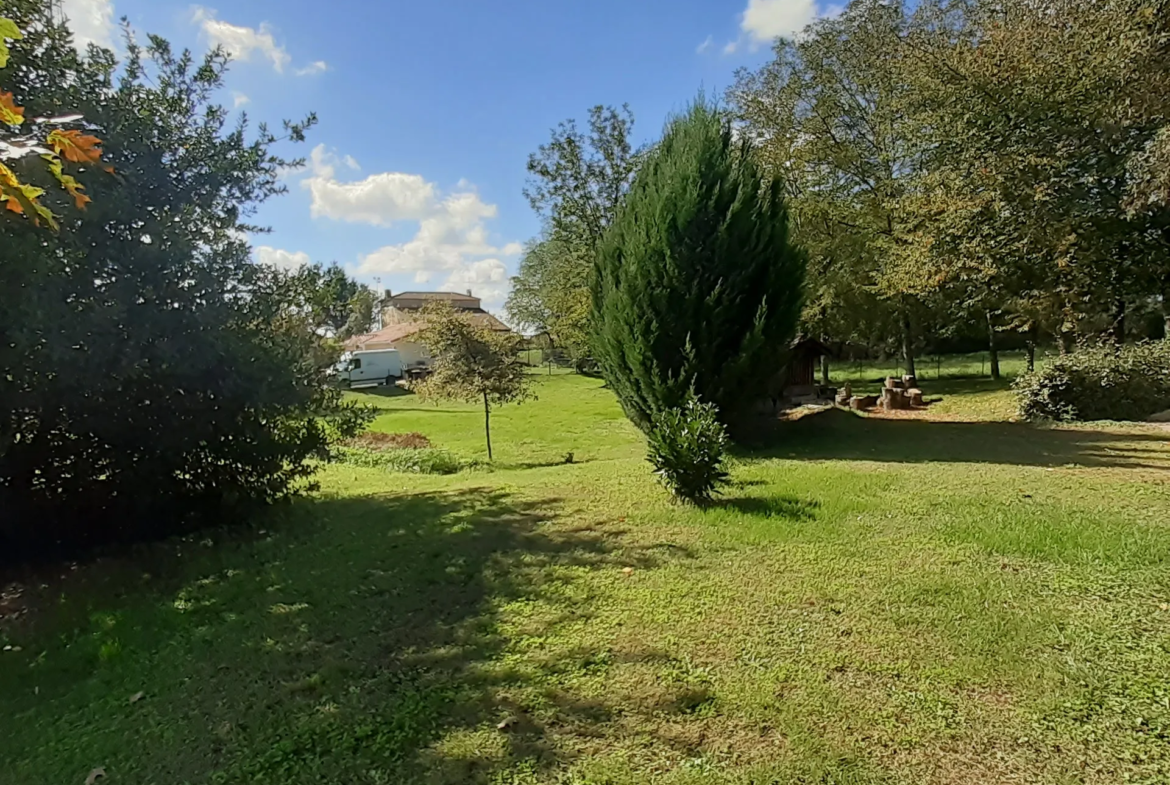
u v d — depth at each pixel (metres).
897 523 5.27
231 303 6.24
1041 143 13.98
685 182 9.03
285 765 2.52
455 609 4.04
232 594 4.67
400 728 2.73
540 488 7.79
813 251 20.86
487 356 15.34
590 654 3.29
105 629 4.15
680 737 2.56
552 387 35.22
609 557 4.84
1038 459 7.99
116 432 5.82
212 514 6.77
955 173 15.06
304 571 5.09
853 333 25.14
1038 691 2.76
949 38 17.80
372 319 63.81
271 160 6.80
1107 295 14.85
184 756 2.64
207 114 6.41
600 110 24.09
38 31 5.19
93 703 3.16
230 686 3.22
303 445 7.07
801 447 9.72
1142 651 3.05
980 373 26.27
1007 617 3.46
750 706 2.75
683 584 4.20
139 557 5.91
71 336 4.89
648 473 8.15
